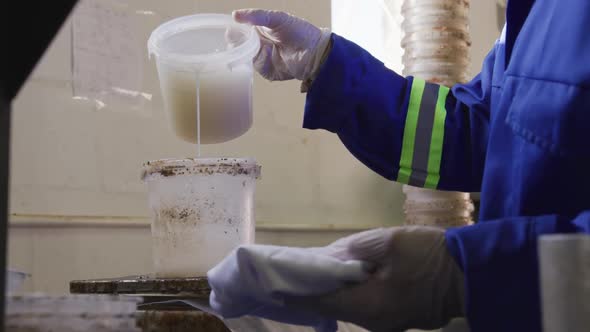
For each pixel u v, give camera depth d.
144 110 1.97
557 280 0.49
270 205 2.37
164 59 1.37
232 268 0.82
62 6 0.59
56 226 1.73
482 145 1.40
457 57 2.54
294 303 0.81
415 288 0.79
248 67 1.42
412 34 2.55
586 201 0.97
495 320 0.74
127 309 0.82
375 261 0.80
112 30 1.89
